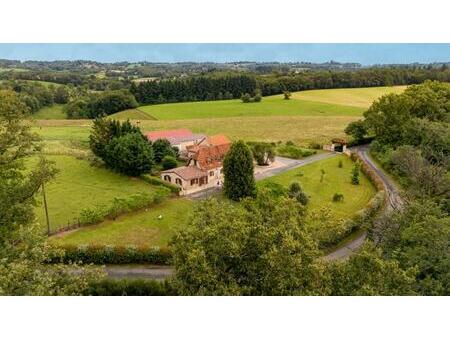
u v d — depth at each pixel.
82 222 55.00
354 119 149.62
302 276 26.34
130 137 77.75
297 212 31.44
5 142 40.69
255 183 68.69
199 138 98.75
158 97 186.75
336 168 88.75
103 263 45.97
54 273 27.34
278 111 165.50
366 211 58.09
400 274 26.97
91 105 172.12
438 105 96.94
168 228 55.12
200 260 25.69
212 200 32.19
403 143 90.56
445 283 31.39
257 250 27.67
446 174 59.88
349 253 48.78
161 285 36.50
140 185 73.19
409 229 36.91
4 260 25.02
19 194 39.44
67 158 88.12
